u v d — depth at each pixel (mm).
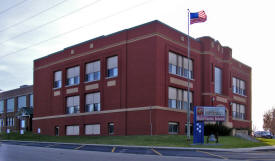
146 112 34000
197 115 28219
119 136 34375
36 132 49469
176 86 36688
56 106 46344
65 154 20141
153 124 33250
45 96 48719
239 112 52438
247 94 55469
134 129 34875
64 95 45000
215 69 43875
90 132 40469
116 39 38094
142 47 35281
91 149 24422
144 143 28094
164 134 33969
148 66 34438
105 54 39250
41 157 18281
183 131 37250
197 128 28250
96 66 40844
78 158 17656
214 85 41938
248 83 56219
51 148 26078
